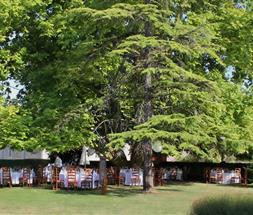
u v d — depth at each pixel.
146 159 25.61
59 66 28.23
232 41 31.97
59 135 27.06
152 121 23.05
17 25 29.23
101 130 28.48
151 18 23.62
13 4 27.25
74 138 26.94
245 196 10.12
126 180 30.31
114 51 23.27
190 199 22.31
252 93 31.91
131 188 28.12
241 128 29.89
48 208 18.62
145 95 25.05
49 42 30.62
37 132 27.81
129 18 24.39
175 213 17.67
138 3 25.95
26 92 30.50
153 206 19.58
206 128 24.50
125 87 26.27
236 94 30.98
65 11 28.39
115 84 26.47
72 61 26.81
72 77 26.81
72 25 28.02
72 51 27.89
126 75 25.59
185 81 24.47
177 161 42.12
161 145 23.91
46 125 27.97
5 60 28.58
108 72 27.33
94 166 38.72
